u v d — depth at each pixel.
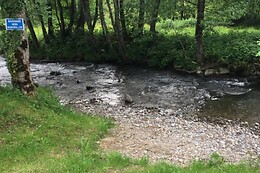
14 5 13.88
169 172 9.55
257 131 14.88
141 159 10.80
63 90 22.38
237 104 18.73
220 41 27.22
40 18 33.91
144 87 22.73
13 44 14.34
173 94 20.97
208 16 24.95
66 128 13.09
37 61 33.75
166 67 27.75
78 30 35.94
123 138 13.53
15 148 10.83
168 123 15.93
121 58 30.45
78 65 30.88
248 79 23.67
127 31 32.22
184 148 12.74
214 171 9.75
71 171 9.29
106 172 9.55
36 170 9.30
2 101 13.43
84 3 32.00
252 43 25.86
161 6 26.81
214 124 15.83
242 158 11.93
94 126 14.19
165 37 30.28
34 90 15.35
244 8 24.70
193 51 26.66
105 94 21.33
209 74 24.94
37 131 12.23
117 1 29.55
